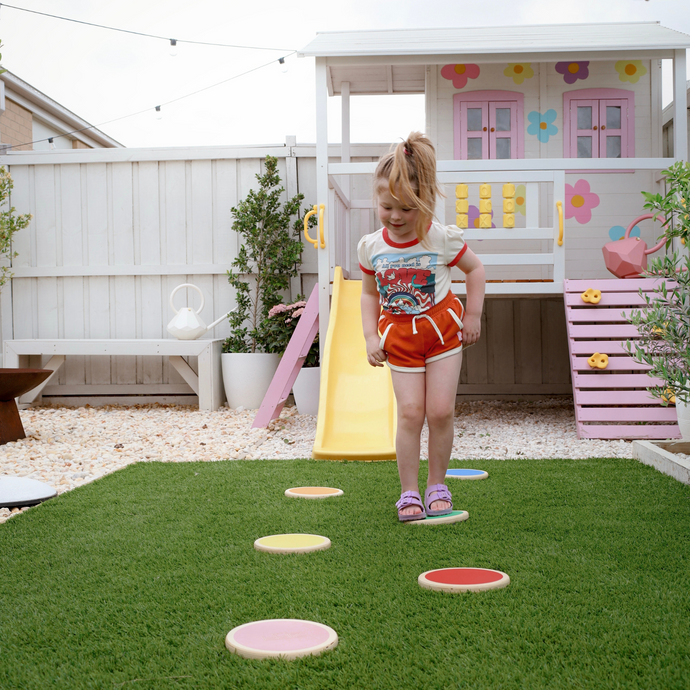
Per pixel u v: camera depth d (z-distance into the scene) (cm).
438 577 170
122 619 150
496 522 225
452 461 343
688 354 334
